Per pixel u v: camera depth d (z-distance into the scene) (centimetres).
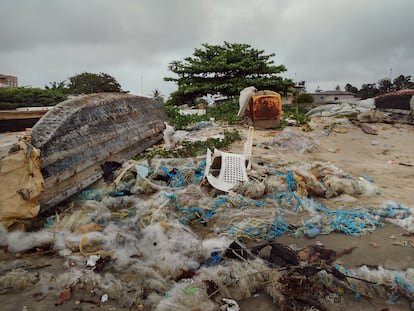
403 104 1534
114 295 275
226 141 955
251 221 418
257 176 568
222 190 521
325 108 1961
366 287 282
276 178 551
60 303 267
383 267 320
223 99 2891
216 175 582
